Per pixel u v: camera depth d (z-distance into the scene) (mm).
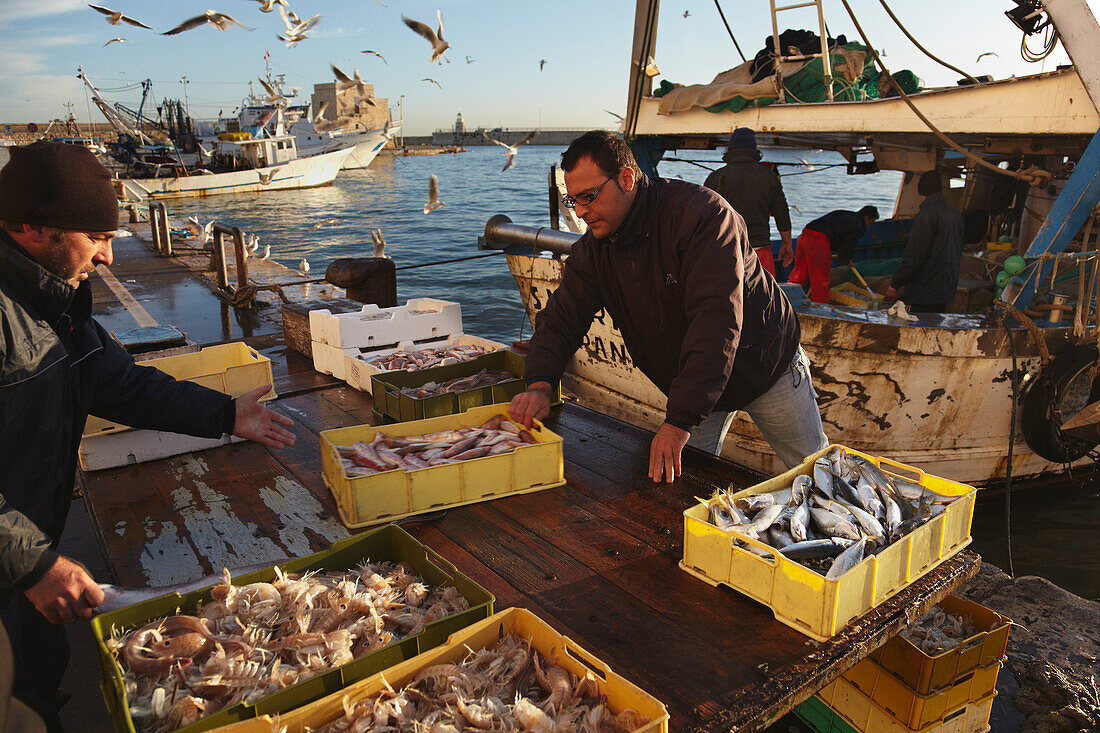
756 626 2119
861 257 9461
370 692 1643
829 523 2334
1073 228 4551
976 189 9281
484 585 2350
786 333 2998
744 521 2332
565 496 2990
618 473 3217
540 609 2211
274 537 2695
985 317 4938
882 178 41906
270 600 1959
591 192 2619
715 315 2529
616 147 2596
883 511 2439
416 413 3594
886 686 2580
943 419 4984
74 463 2178
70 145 1924
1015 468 5375
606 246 2924
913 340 4680
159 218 13781
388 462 2896
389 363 4492
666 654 1991
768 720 1795
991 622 2809
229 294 9406
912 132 5613
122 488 3143
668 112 7383
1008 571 4703
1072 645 3316
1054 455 5082
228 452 3553
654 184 2736
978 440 5137
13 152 1886
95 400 2441
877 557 2115
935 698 2500
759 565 2172
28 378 1867
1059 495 5633
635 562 2479
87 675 3119
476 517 2818
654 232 2725
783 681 1872
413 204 34344
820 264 6797
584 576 2396
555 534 2678
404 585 2156
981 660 2609
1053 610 3590
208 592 1998
